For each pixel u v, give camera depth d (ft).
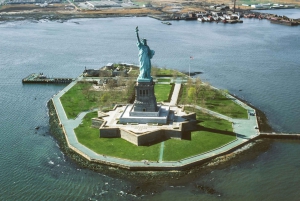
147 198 501.15
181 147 618.03
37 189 526.57
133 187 526.16
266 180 538.47
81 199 504.02
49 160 601.21
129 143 634.84
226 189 519.19
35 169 575.38
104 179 546.67
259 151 616.39
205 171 559.38
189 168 565.94
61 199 504.84
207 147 618.03
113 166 573.74
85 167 577.43
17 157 611.88
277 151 617.21
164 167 560.20
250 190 516.73
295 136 655.76
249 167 570.05
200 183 531.91
